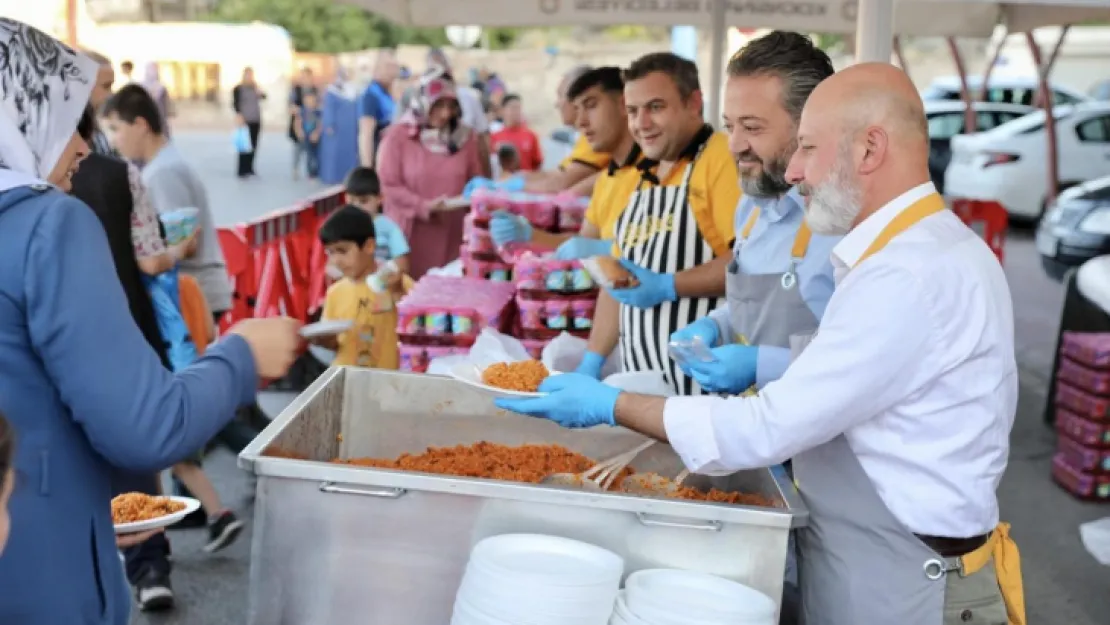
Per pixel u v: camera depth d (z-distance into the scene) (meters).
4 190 1.69
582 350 3.73
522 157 11.86
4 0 11.43
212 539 4.36
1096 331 6.34
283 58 33.47
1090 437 5.43
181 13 39.56
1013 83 19.03
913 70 30.45
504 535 1.97
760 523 1.94
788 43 2.60
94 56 4.34
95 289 1.71
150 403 1.73
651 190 3.43
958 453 1.98
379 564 2.01
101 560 1.84
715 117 7.08
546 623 1.81
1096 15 7.49
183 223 4.53
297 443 2.37
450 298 4.18
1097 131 15.19
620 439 2.74
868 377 1.92
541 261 4.03
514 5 7.35
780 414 1.96
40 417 1.72
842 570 2.07
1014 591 2.15
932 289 1.91
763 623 1.84
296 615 2.04
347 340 4.91
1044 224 11.07
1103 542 3.94
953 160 15.72
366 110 10.50
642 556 1.98
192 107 33.69
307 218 7.91
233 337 1.94
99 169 3.87
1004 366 2.00
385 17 7.13
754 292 2.68
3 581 1.70
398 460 2.55
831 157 2.01
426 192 6.69
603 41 37.31
